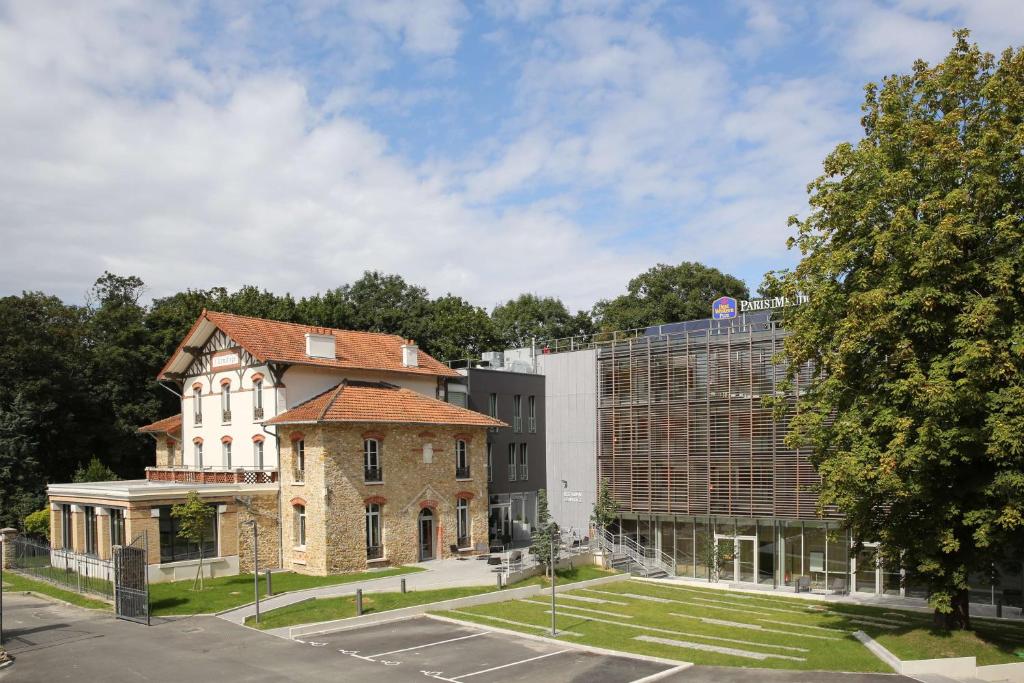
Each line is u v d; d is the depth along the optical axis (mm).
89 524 36281
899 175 22453
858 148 24984
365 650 23234
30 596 31781
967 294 21188
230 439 40750
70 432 54062
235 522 35156
